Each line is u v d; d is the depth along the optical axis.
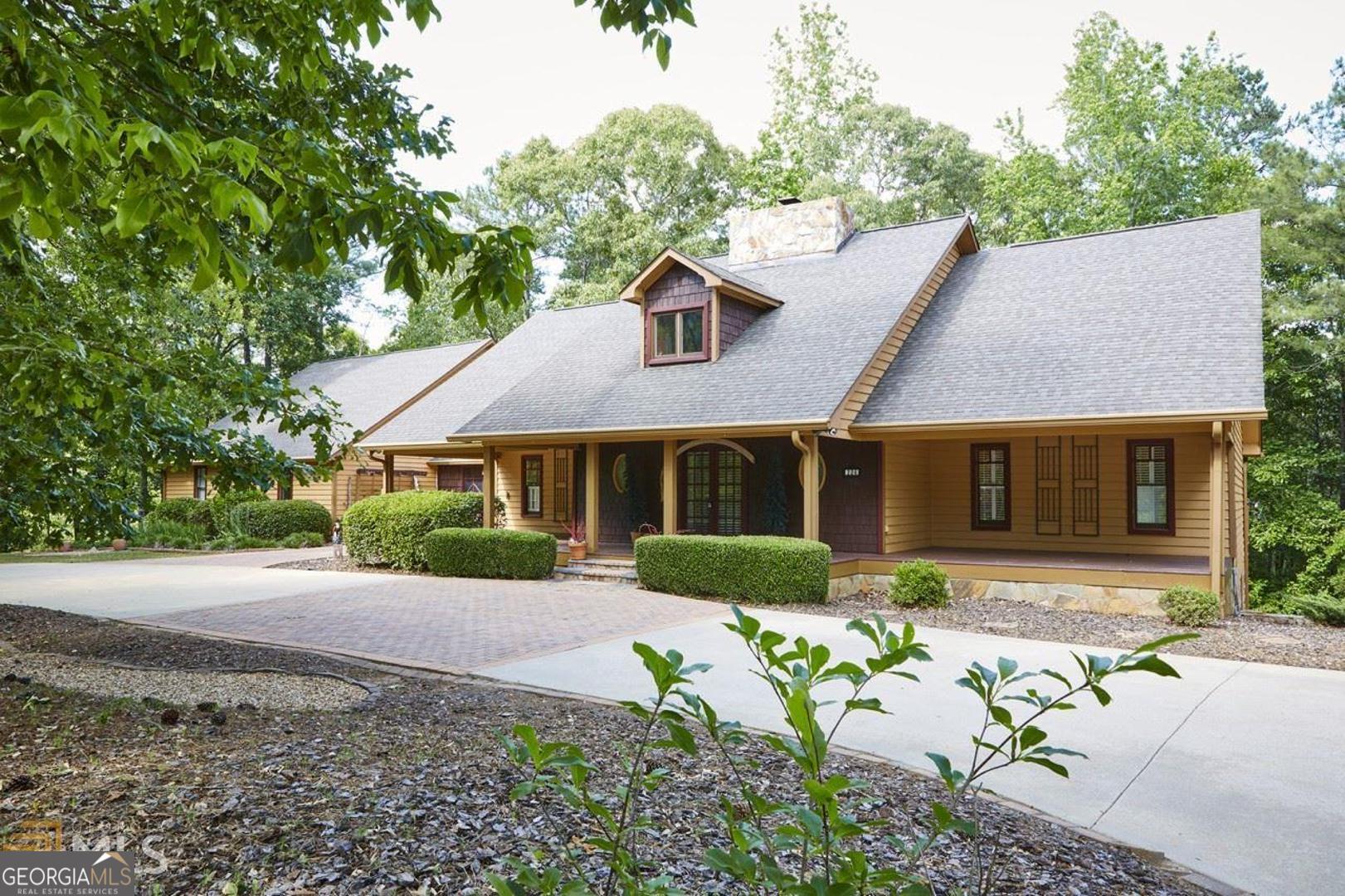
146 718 5.08
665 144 32.34
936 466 15.52
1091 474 14.05
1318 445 22.75
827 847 1.67
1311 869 3.78
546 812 3.59
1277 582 22.44
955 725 6.05
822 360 13.75
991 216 29.73
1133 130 26.02
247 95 4.66
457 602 11.98
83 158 1.92
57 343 4.24
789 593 11.76
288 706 5.70
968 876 3.32
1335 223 20.62
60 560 19.75
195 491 27.00
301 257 2.88
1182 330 12.38
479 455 20.56
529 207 37.31
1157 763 5.27
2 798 3.55
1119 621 10.65
